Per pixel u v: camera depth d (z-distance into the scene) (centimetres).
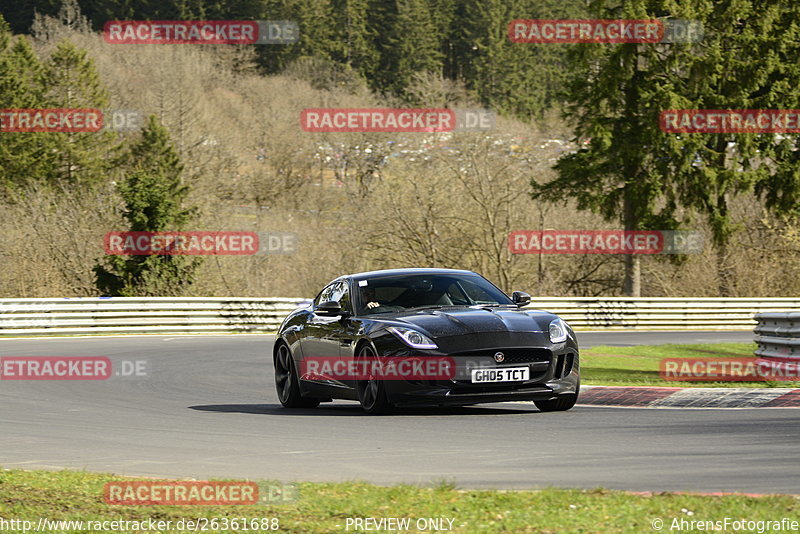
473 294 4194
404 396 3784
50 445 3350
